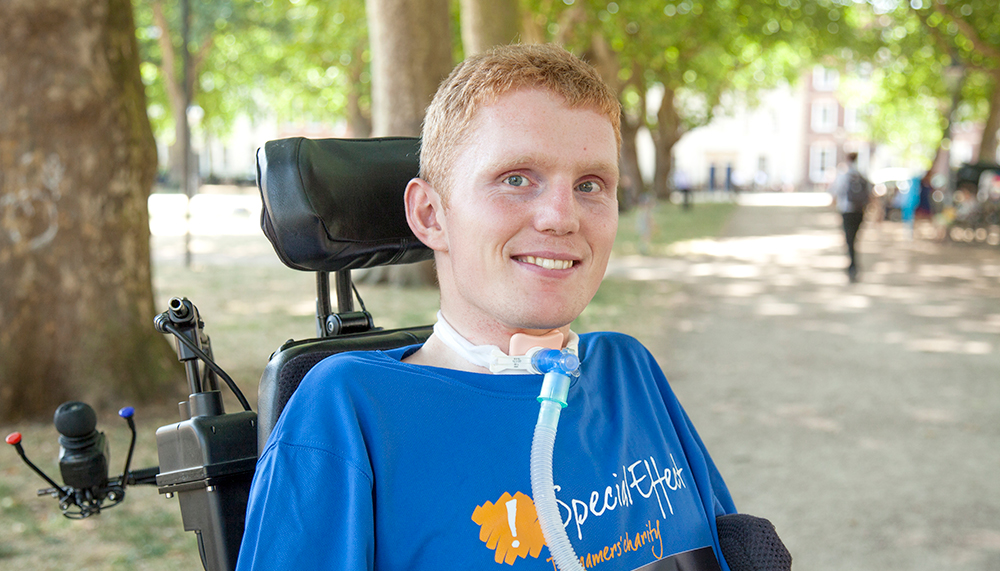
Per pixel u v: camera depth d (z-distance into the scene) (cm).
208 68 3316
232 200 3759
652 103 5156
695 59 2767
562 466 113
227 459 133
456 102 111
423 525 105
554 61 110
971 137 5522
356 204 136
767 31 2345
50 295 487
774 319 950
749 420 551
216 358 676
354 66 2920
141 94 519
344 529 101
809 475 450
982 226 1953
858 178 1263
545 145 107
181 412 143
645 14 1925
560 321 111
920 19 2369
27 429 468
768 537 134
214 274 1293
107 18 489
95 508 161
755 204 4281
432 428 107
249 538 103
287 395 132
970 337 850
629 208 3083
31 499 377
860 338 839
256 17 2803
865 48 2672
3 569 310
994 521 388
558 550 102
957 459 473
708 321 928
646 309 996
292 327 833
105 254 499
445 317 119
